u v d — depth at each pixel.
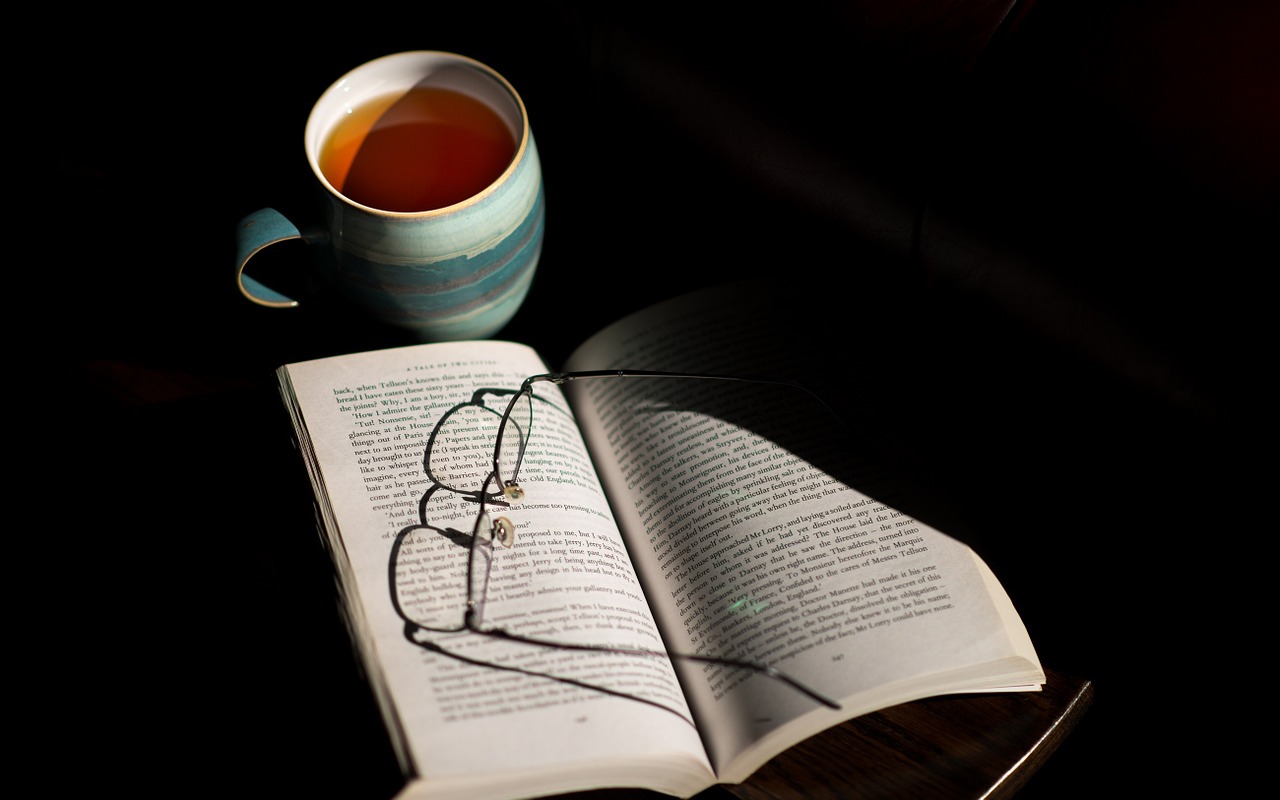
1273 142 0.64
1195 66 0.65
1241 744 0.72
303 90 0.85
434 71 0.73
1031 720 0.68
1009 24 0.68
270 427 0.73
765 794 0.66
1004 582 0.71
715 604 0.69
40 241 0.79
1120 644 0.70
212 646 0.68
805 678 0.66
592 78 0.79
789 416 0.74
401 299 0.71
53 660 0.68
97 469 0.72
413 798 0.63
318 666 0.67
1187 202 0.65
